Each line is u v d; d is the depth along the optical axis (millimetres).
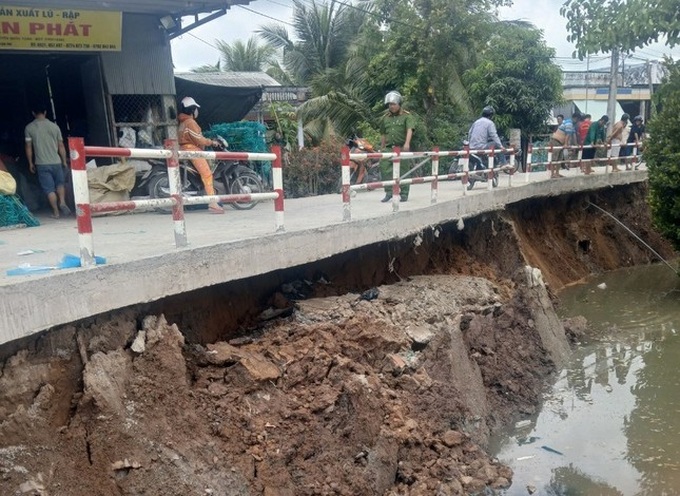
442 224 9219
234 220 7457
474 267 9977
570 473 6016
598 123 17891
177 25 9328
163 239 5770
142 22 9188
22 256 5117
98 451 4062
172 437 4387
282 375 5336
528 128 19266
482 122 12070
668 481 5855
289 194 13219
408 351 6445
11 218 7137
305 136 18109
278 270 6352
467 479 5574
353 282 7531
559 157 15703
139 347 4512
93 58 9117
